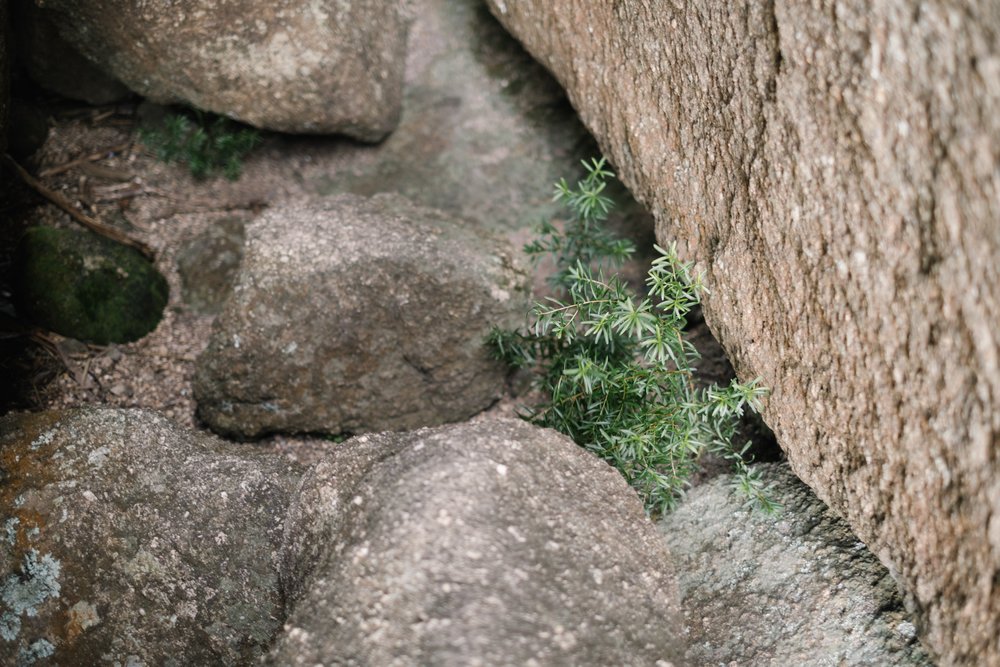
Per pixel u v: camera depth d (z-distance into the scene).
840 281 2.12
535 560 2.10
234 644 2.41
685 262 2.64
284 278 3.08
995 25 1.61
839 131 2.02
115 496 2.53
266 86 3.58
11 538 2.44
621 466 2.70
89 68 3.86
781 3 2.10
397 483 2.19
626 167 3.02
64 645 2.36
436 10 4.10
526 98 3.96
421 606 1.97
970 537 1.92
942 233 1.83
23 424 2.65
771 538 2.61
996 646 1.91
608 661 2.03
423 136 3.96
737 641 2.44
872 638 2.30
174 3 3.30
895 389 2.04
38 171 3.75
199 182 3.88
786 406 2.42
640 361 3.02
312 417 3.19
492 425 2.38
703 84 2.48
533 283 3.46
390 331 3.11
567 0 3.03
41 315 3.29
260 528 2.53
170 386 3.34
